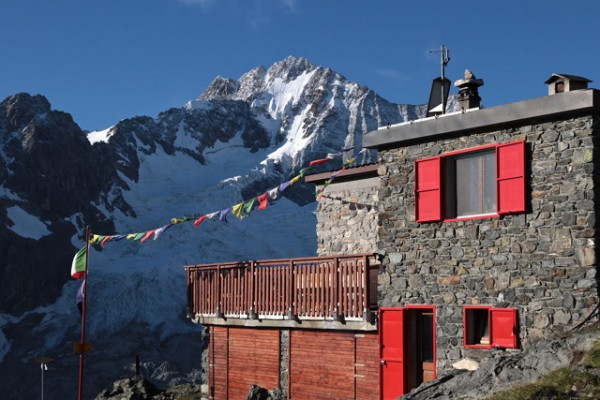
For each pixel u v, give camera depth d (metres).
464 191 18.58
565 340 15.62
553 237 16.83
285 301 22.09
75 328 181.75
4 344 179.00
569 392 13.88
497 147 17.73
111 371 153.50
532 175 17.22
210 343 24.91
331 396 20.92
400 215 19.55
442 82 20.98
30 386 151.50
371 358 20.02
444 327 18.39
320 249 27.48
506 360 16.11
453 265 18.41
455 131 18.47
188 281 25.58
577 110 16.52
